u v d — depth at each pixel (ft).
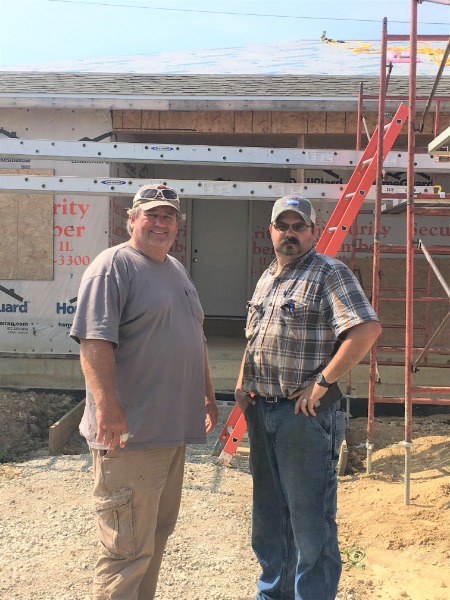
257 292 9.62
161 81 27.20
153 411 8.32
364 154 16.80
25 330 26.18
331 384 8.38
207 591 10.17
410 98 13.82
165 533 9.25
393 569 11.18
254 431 9.52
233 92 25.18
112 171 26.23
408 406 14.14
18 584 10.09
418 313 27.14
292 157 17.44
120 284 8.28
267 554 9.65
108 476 8.26
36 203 25.93
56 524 12.45
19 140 17.78
